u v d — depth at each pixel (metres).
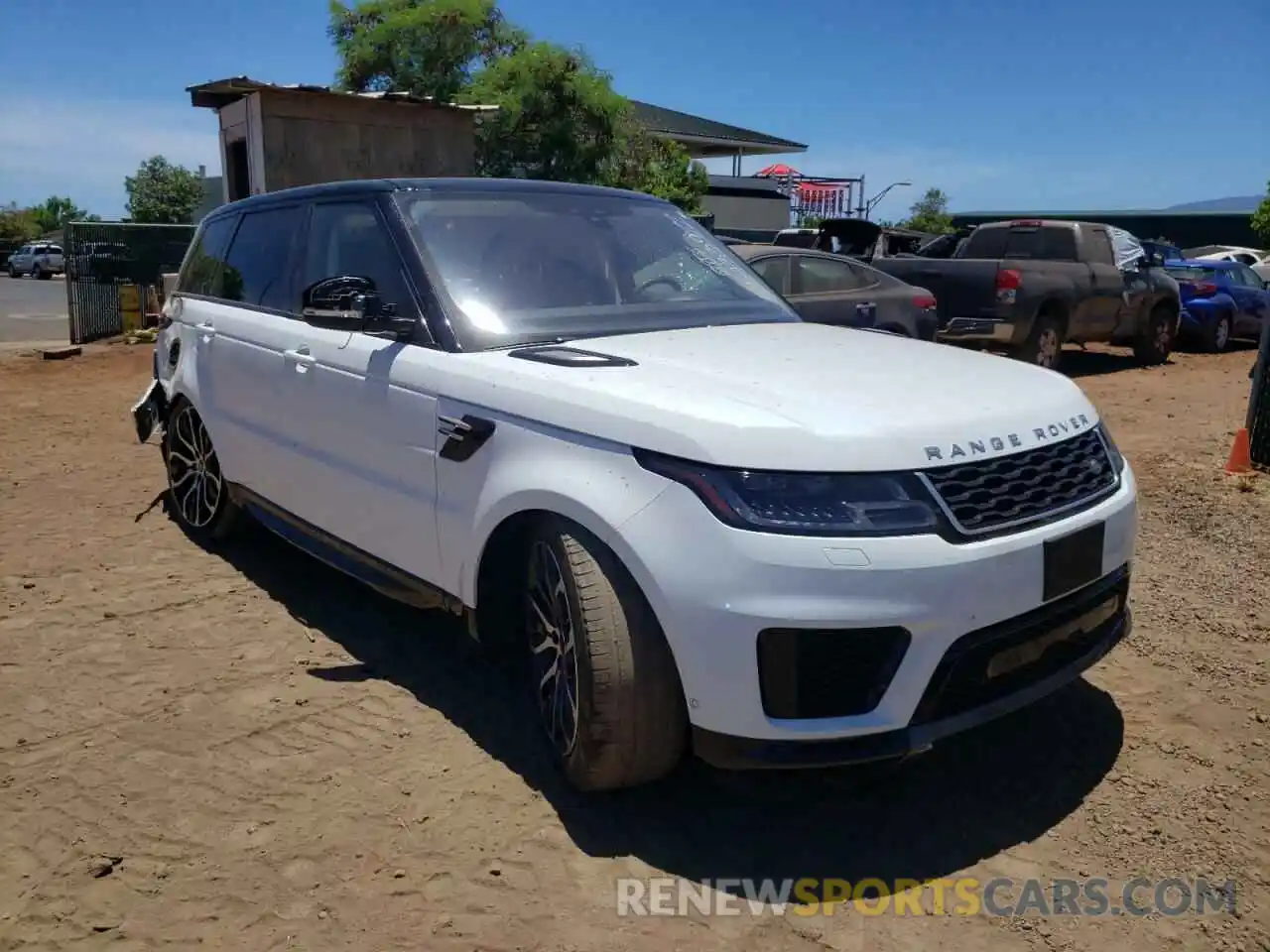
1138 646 4.37
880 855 2.97
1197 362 14.67
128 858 2.94
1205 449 8.02
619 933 2.64
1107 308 12.90
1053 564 2.92
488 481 3.30
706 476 2.74
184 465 5.75
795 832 3.08
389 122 13.80
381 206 4.13
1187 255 29.12
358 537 4.08
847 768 3.28
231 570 5.26
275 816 3.14
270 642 4.39
